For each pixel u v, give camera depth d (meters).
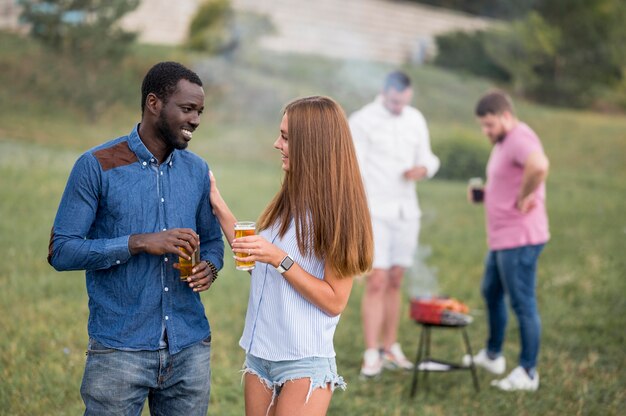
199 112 2.52
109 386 2.46
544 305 6.23
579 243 8.51
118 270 2.46
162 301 2.50
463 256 7.89
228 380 4.41
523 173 4.41
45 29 14.91
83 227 2.43
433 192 12.08
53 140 11.84
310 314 2.58
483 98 4.58
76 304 5.48
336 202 2.58
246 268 2.47
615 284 6.80
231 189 10.19
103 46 15.10
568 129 18.59
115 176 2.46
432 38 24.94
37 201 8.33
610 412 4.19
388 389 4.55
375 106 4.96
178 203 2.57
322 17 21.92
